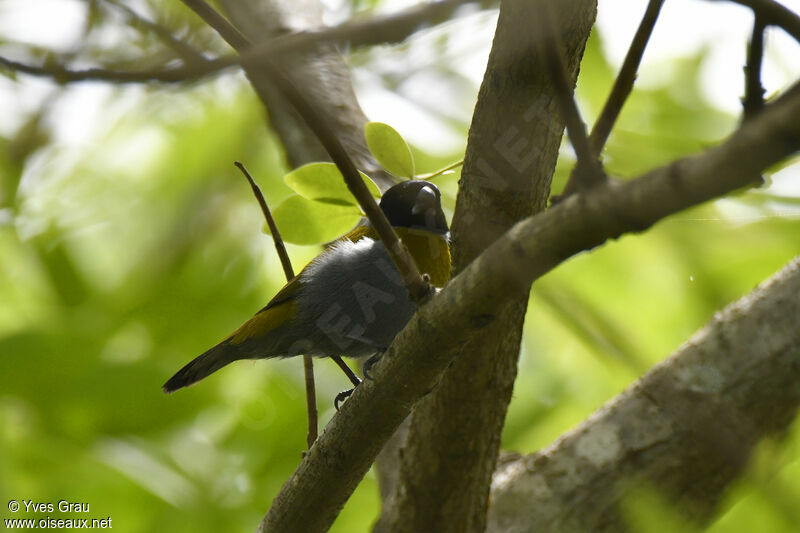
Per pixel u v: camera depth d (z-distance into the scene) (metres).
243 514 11.23
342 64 11.07
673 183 3.79
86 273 13.12
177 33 10.23
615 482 8.70
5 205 12.92
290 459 11.80
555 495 8.86
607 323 11.55
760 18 4.07
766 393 8.59
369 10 11.31
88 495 10.65
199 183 13.66
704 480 8.52
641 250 12.09
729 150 3.53
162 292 12.94
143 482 10.81
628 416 8.95
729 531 7.67
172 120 13.73
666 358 9.11
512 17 5.96
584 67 11.60
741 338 8.81
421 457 7.98
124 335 12.39
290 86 5.27
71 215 13.30
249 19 11.05
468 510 8.18
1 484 10.23
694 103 11.55
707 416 8.60
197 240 13.40
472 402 7.50
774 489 7.76
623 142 11.06
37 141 13.05
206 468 11.44
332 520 7.12
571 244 4.42
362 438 6.41
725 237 11.62
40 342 11.20
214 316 12.88
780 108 3.36
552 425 12.43
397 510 8.34
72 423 11.07
